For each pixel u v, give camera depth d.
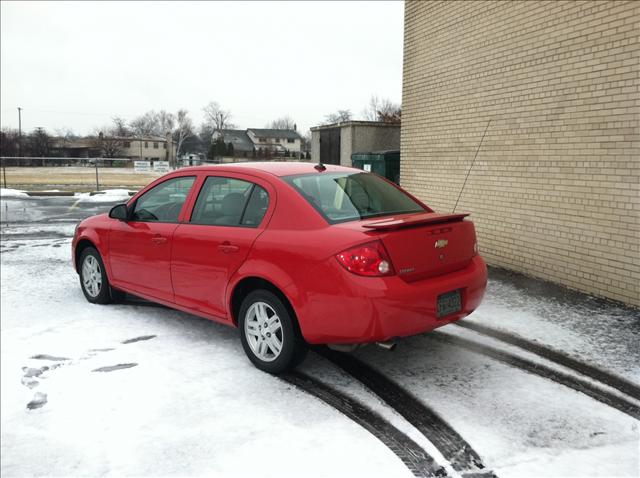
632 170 5.53
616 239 5.76
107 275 5.65
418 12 9.37
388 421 3.36
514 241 7.28
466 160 8.24
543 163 6.70
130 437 3.20
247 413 3.46
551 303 5.80
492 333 4.92
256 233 4.08
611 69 5.70
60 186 27.88
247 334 4.14
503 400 3.63
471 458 2.96
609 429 3.27
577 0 6.09
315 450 3.04
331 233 3.69
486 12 7.64
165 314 5.54
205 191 4.70
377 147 16.22
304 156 89.69
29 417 3.46
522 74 6.98
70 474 2.87
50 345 4.66
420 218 4.02
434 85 9.00
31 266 7.98
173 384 3.88
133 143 93.25
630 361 4.25
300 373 4.08
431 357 4.39
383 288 3.45
